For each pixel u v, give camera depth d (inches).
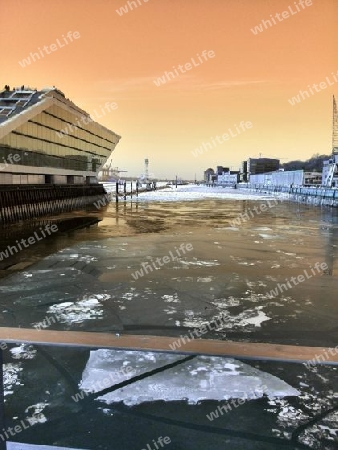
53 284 334.6
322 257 461.1
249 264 420.5
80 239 608.7
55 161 1286.9
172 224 838.5
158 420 136.0
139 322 243.3
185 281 345.7
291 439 126.6
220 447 122.8
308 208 1369.3
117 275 368.8
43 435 128.1
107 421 135.6
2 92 1183.6
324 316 254.5
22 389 156.7
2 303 281.6
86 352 189.5
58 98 1214.3
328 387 159.0
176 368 173.8
